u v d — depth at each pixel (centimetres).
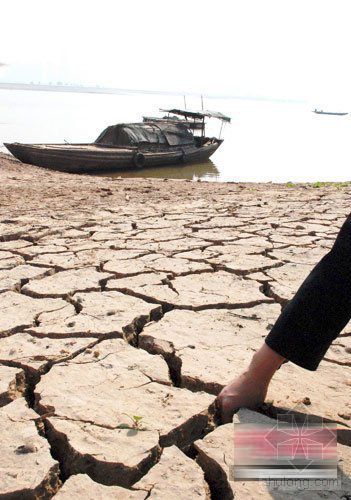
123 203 881
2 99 11544
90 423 184
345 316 164
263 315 299
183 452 174
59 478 166
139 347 264
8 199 949
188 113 2753
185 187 1244
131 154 2095
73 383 216
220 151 3216
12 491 148
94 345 258
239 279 374
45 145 2000
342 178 2086
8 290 354
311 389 207
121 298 330
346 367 228
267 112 17312
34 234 543
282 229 576
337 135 5647
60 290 348
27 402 212
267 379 186
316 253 455
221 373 223
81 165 1944
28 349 252
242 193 1072
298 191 1102
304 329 167
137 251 466
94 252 465
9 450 168
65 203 888
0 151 2175
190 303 318
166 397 203
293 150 3447
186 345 255
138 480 162
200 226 603
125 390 209
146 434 176
